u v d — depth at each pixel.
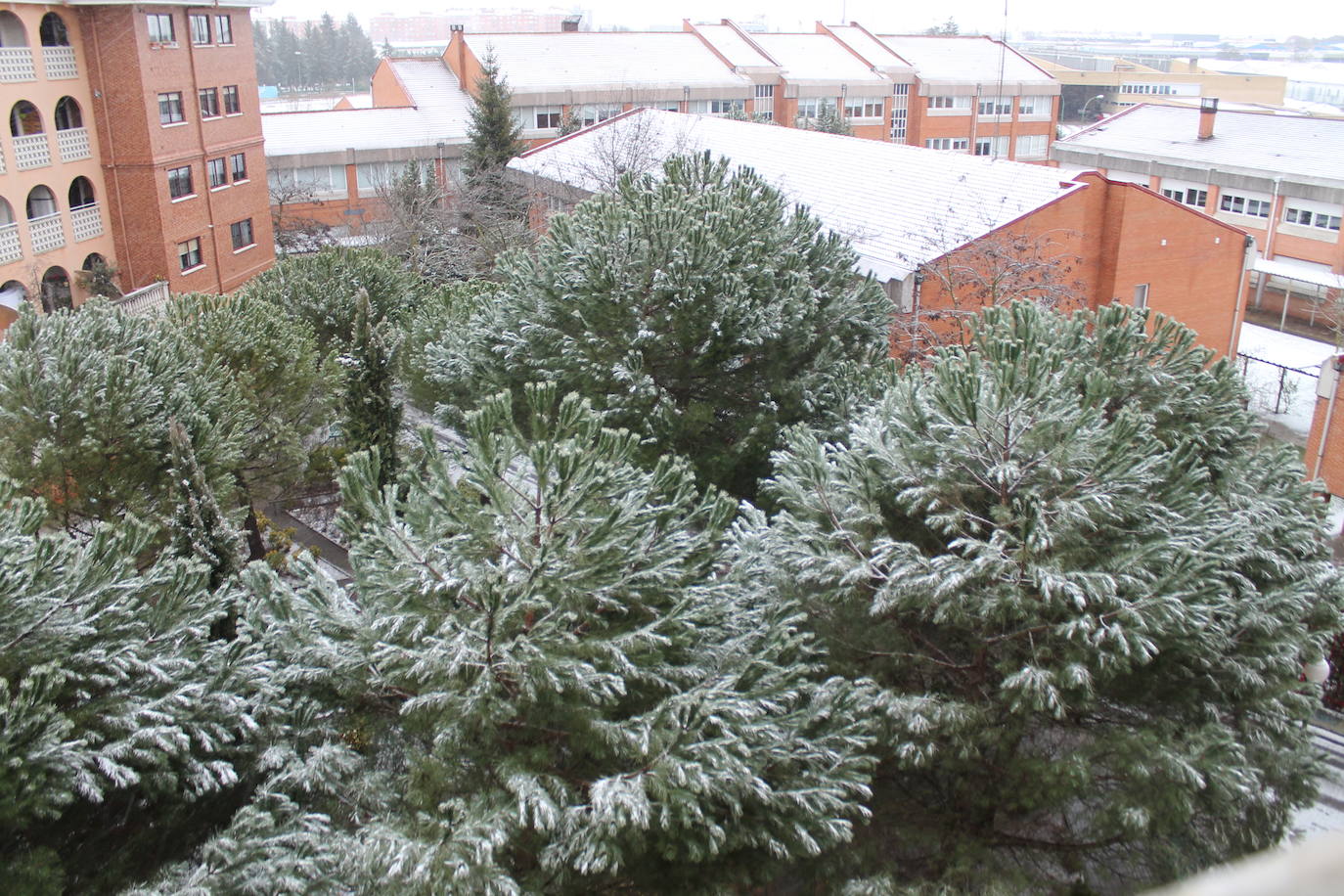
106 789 8.03
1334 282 36.78
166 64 33.19
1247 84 86.62
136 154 32.53
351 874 7.30
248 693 8.62
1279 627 9.87
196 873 7.28
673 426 14.73
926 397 9.95
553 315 15.47
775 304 15.46
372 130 51.56
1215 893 1.37
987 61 68.69
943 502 9.33
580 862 7.07
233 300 19.55
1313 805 10.47
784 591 10.19
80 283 31.38
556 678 7.53
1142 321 12.70
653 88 58.00
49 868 7.24
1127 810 8.54
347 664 8.38
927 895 8.74
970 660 9.91
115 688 8.14
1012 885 8.94
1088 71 89.00
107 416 13.27
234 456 14.86
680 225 15.20
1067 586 8.38
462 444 16.81
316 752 8.09
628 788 7.29
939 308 24.81
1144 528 9.16
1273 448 12.33
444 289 24.44
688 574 8.73
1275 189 42.41
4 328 30.23
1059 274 25.36
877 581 9.62
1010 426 9.05
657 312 15.11
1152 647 8.24
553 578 7.80
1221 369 12.71
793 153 34.44
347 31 122.12
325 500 20.98
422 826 7.51
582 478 7.88
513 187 38.88
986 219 25.16
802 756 8.32
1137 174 49.06
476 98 46.19
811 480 10.06
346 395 18.38
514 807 7.44
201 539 10.94
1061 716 8.69
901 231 25.92
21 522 8.77
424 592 7.87
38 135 29.88
